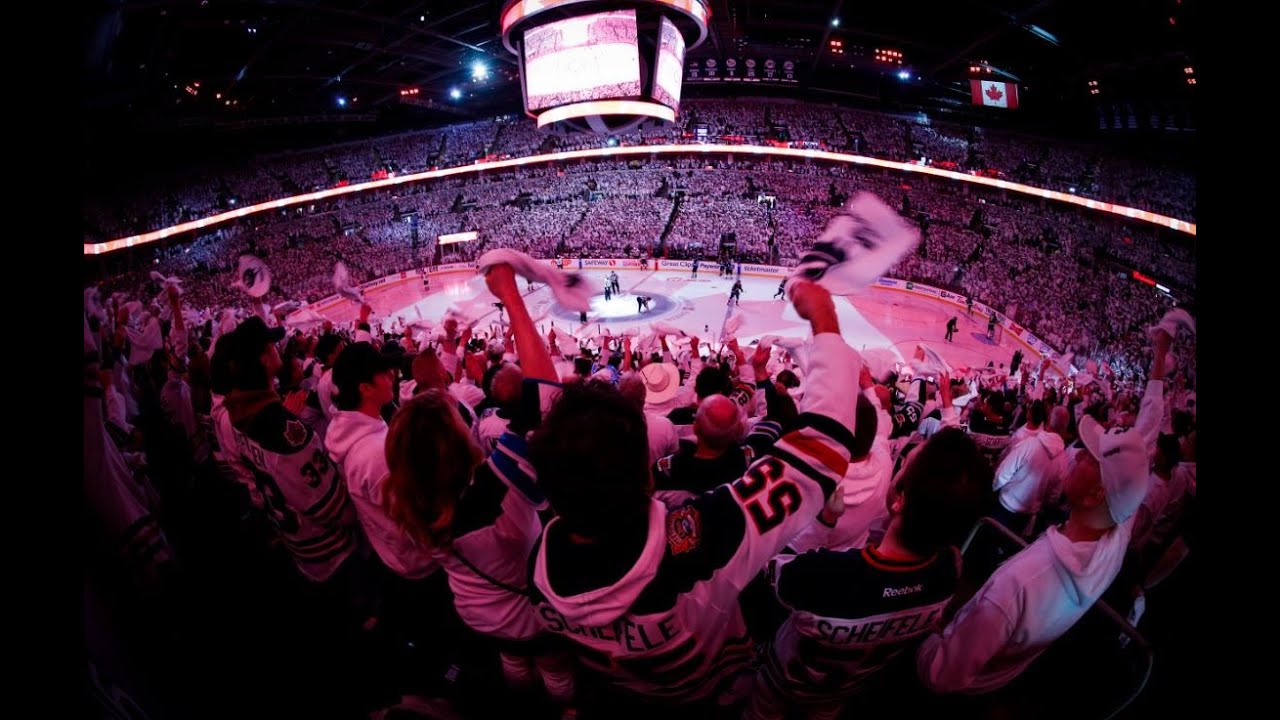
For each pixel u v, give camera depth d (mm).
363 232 49250
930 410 7551
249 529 4359
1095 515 1885
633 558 1464
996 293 32219
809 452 1450
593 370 9453
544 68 18359
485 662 2834
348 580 3428
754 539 1443
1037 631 2002
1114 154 38344
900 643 1904
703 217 44781
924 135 47969
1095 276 31141
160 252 40156
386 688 2773
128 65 33406
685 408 4914
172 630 2502
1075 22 33656
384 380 2803
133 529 2215
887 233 1474
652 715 2125
